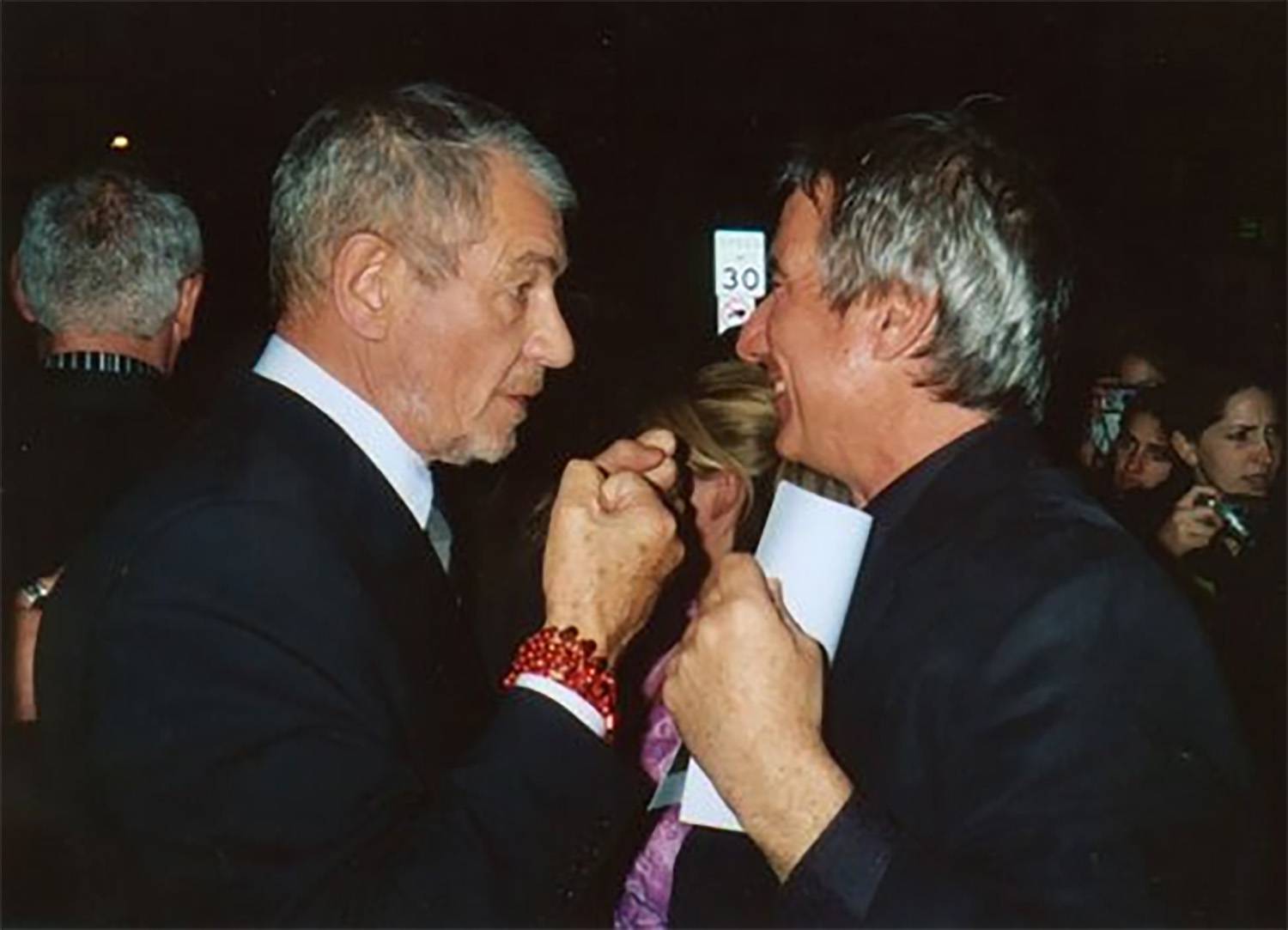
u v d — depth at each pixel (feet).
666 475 5.05
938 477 4.72
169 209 7.73
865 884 4.17
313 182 4.71
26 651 5.84
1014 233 4.62
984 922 4.05
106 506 7.22
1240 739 4.42
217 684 4.23
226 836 4.17
